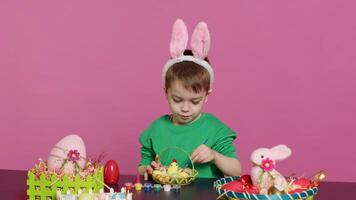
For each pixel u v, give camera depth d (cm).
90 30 341
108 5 339
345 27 333
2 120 349
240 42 335
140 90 339
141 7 338
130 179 196
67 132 345
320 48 334
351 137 336
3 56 347
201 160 204
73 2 341
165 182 185
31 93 347
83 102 343
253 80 336
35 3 344
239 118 337
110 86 341
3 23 346
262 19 335
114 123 341
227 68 337
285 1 334
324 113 336
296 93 336
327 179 338
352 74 334
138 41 338
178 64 208
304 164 338
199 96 207
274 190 159
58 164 175
